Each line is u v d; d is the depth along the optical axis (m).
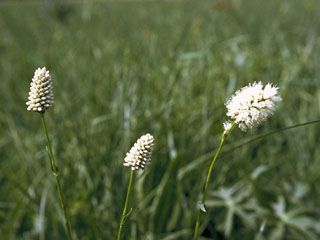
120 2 2.39
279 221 0.53
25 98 0.85
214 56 0.87
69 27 1.64
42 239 0.48
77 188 0.54
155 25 1.48
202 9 1.88
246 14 1.66
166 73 0.75
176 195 0.54
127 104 0.62
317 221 0.53
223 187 0.59
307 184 0.60
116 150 0.58
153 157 0.56
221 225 0.56
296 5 1.88
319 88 0.72
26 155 0.60
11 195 0.58
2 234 0.51
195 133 0.64
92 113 0.68
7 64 1.05
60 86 0.79
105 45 1.13
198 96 0.71
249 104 0.29
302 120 0.67
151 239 0.51
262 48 0.97
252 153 0.68
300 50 0.91
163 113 0.60
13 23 1.92
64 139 0.61
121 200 0.52
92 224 0.48
